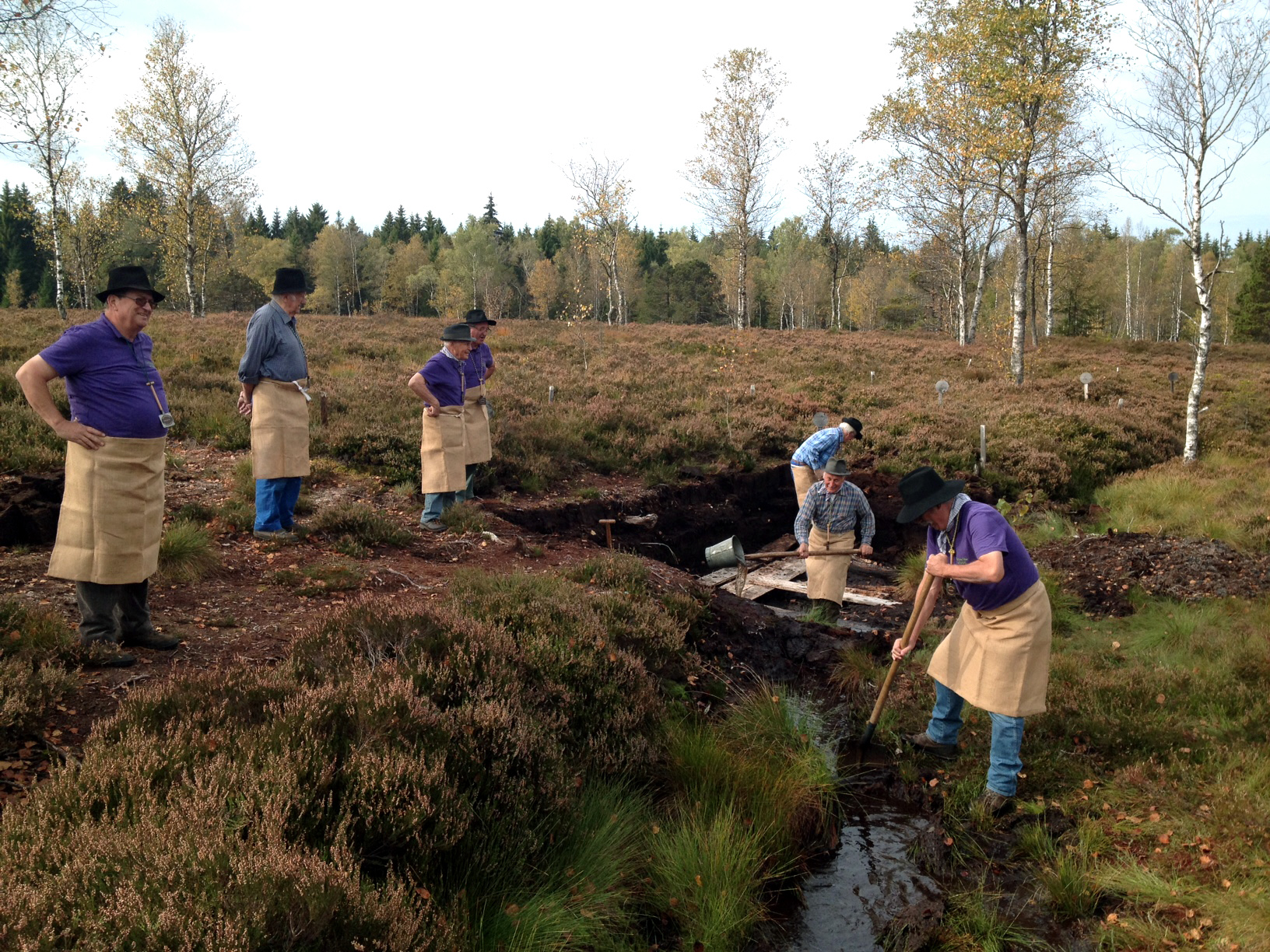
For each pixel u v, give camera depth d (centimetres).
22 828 263
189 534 602
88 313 2766
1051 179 2238
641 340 3030
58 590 521
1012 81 2086
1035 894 389
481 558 727
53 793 285
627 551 978
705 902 367
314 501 841
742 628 686
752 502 1251
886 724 554
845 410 1725
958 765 498
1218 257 1472
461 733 370
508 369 1930
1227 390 2392
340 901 247
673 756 469
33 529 620
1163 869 383
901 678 621
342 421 1112
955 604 843
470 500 888
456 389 798
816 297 7488
